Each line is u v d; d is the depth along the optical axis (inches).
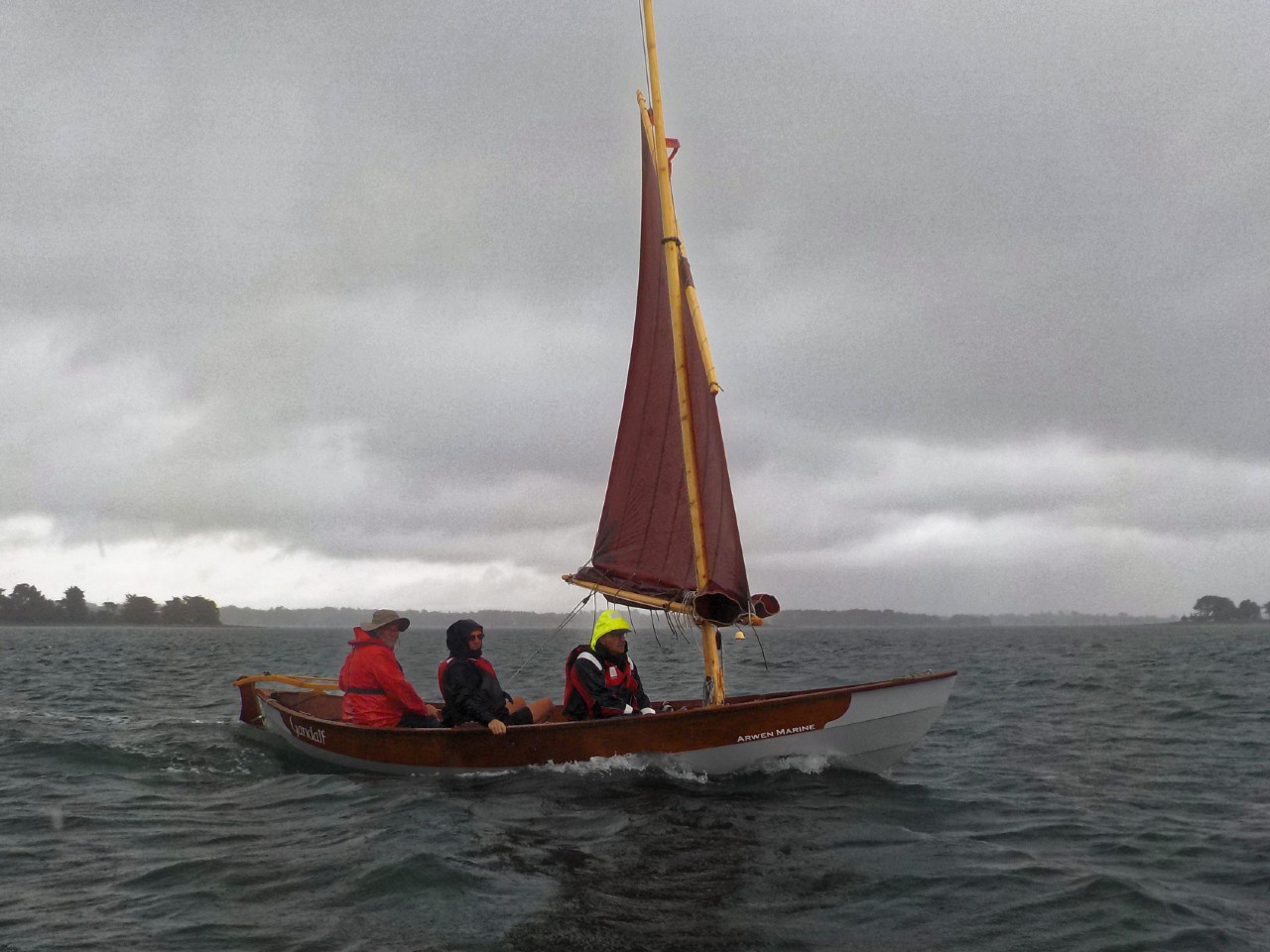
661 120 352.8
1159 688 739.4
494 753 331.0
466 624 343.0
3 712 567.5
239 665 1223.5
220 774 353.4
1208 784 331.0
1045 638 3545.8
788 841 241.3
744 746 319.0
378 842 238.7
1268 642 2568.9
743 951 167.3
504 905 190.2
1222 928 181.2
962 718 539.5
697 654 1405.0
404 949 166.7
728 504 321.7
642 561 360.8
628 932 176.1
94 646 2214.6
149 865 223.5
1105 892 201.9
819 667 1082.1
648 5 360.2
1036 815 280.1
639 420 370.6
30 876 215.2
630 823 258.2
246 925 179.9
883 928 179.8
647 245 381.7
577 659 340.2
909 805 289.0
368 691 364.2
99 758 387.2
